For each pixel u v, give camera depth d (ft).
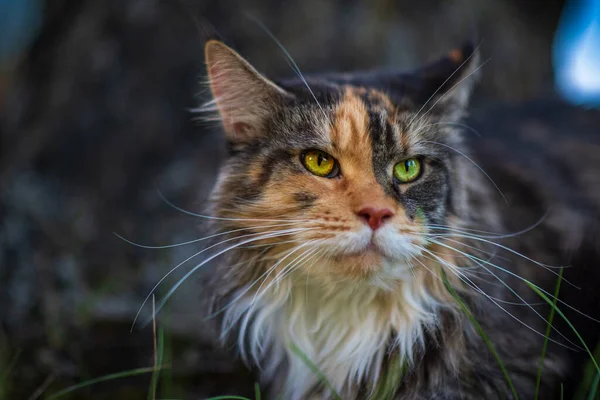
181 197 17.42
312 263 8.93
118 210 17.62
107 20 18.31
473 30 15.76
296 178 8.98
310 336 9.55
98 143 18.03
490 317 9.64
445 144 9.78
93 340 12.10
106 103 18.13
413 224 8.86
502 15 19.47
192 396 11.03
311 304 9.42
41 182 17.02
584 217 12.17
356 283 8.91
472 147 13.70
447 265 8.97
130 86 18.22
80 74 18.15
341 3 18.44
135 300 14.74
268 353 9.78
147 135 18.17
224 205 9.50
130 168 18.03
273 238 9.02
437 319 9.30
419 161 9.39
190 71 18.30
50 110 18.19
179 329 12.48
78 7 18.78
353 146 8.93
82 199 17.43
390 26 18.31
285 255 9.04
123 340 12.19
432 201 9.30
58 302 12.96
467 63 9.86
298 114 9.32
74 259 14.83
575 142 14.28
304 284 9.29
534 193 12.61
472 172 10.69
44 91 18.58
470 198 10.28
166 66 18.28
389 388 9.16
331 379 9.57
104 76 18.16
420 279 9.26
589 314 10.28
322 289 9.26
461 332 9.26
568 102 16.12
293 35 18.04
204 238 9.62
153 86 18.29
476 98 18.71
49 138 17.87
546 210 12.27
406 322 9.30
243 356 9.66
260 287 9.17
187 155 18.15
